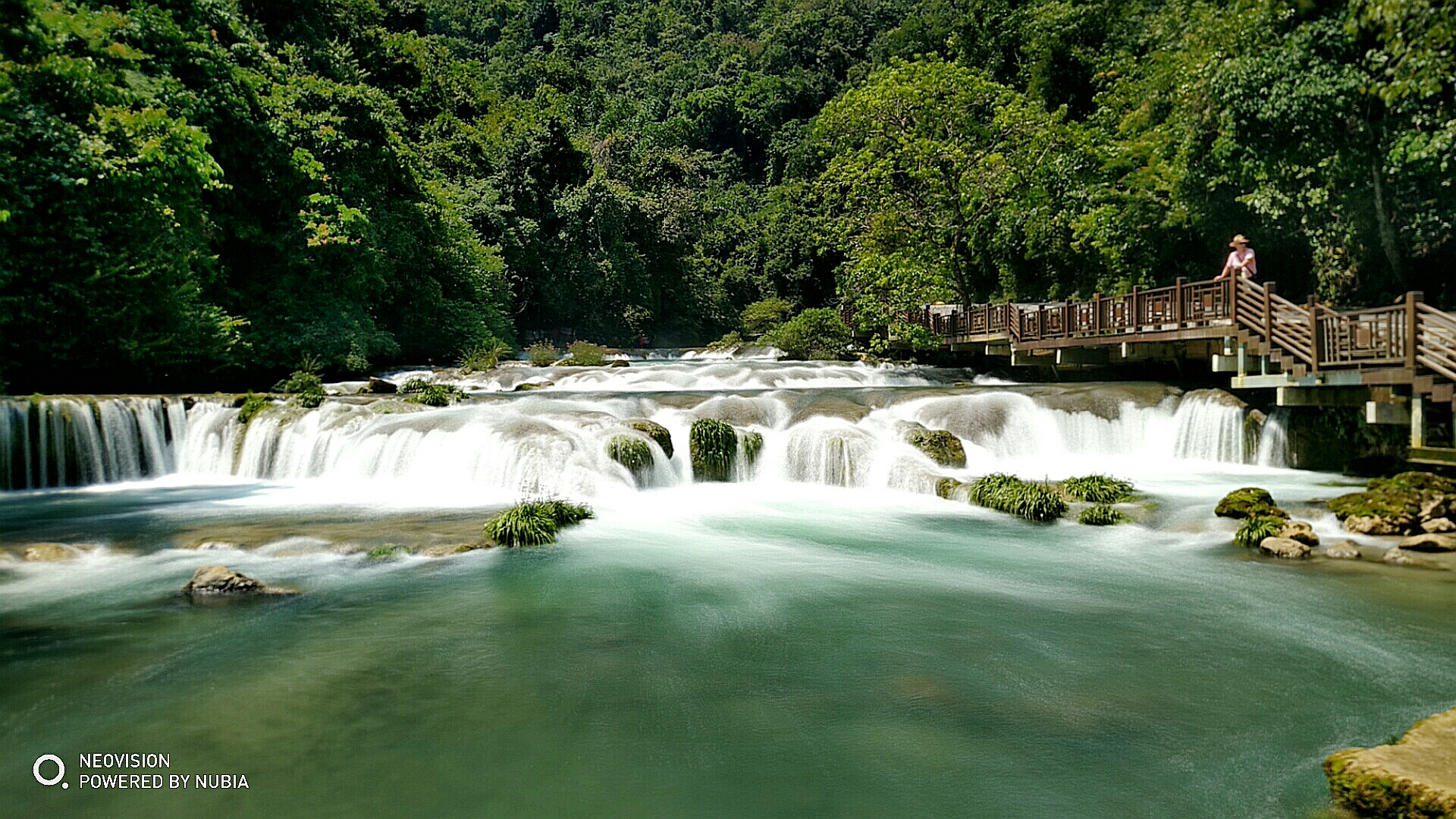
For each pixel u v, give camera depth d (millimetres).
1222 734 6832
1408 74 18438
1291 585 10805
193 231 26156
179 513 15781
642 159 82125
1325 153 21375
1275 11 22562
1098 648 8766
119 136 22766
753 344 51281
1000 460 20531
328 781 6180
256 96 30188
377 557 12227
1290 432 19422
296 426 20625
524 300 57188
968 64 57781
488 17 144125
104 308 22672
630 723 7148
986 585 11164
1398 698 7461
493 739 6848
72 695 7574
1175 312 22859
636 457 17859
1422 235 21969
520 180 58625
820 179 44375
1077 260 39281
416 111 54219
